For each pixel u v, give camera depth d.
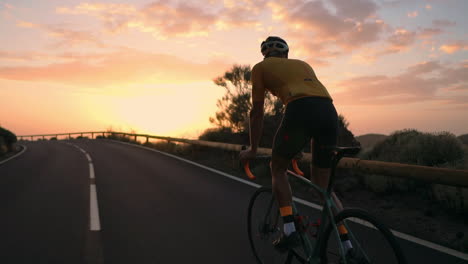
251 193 7.09
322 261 2.54
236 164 10.80
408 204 5.60
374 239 2.17
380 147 7.93
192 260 3.76
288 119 2.54
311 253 2.61
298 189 7.08
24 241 4.42
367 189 6.67
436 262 3.51
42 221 5.30
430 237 4.23
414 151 6.90
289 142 2.55
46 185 8.43
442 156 6.54
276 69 2.68
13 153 19.69
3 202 6.64
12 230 4.88
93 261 3.77
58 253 4.01
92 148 21.30
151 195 7.04
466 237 4.07
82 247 4.19
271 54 2.91
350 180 6.99
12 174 10.65
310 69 2.77
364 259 2.21
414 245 3.98
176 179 8.97
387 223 4.83
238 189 7.53
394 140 7.89
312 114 2.48
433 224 4.67
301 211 4.57
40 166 12.49
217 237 4.47
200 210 5.80
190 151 16.06
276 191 2.72
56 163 13.26
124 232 4.72
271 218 3.20
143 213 5.68
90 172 10.44
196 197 6.79
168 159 13.93
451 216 4.90
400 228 4.61
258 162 9.95
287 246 2.65
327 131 2.57
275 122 9.96
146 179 9.02
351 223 2.33
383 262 2.11
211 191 7.36
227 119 16.55
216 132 15.28
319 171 2.78
